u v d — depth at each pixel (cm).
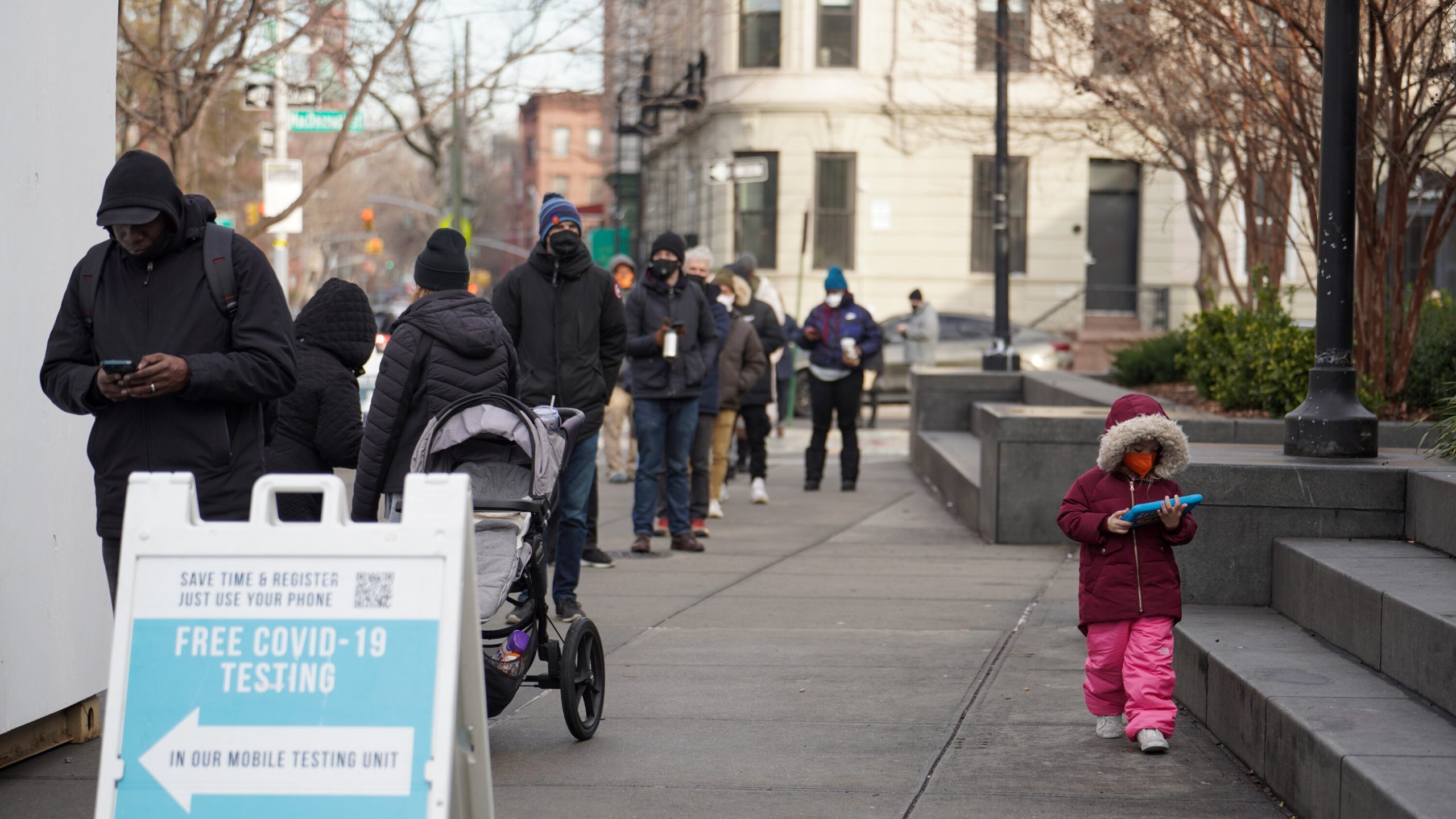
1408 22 1639
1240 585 1117
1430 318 1964
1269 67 1717
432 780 590
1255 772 868
